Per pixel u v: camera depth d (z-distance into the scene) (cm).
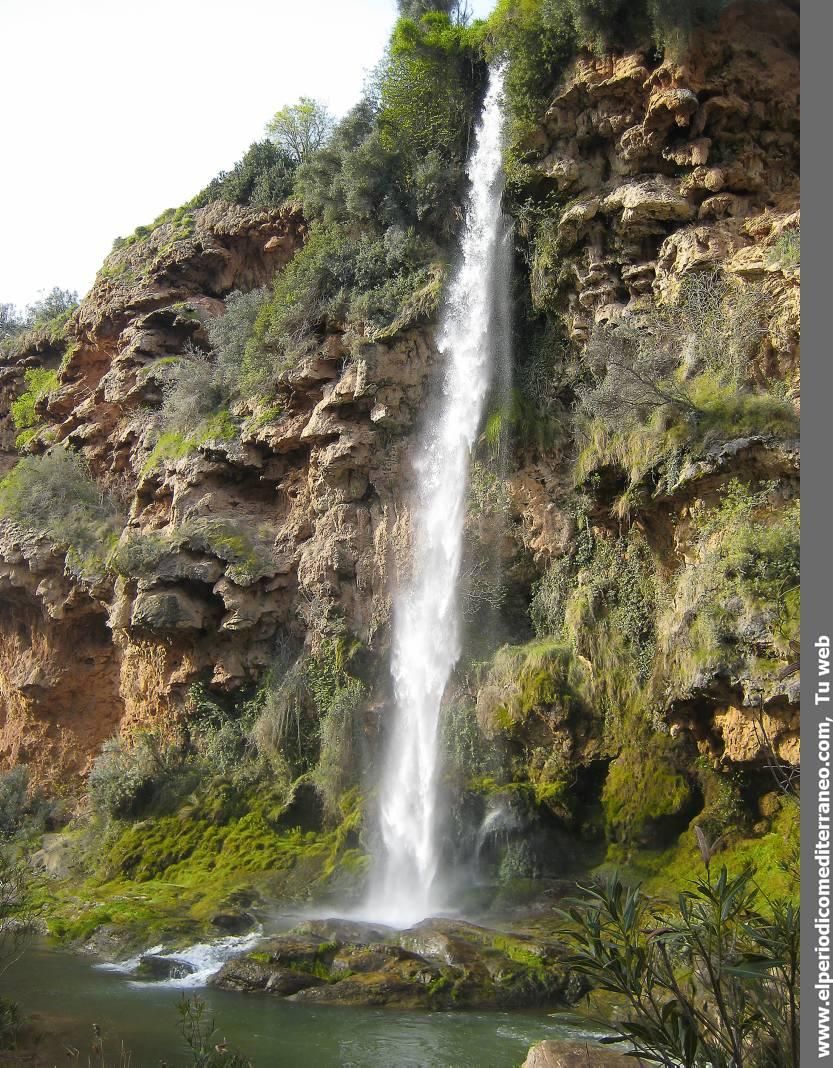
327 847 1814
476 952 1242
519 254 2008
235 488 2323
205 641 2209
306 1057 980
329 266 2191
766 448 1419
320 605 2073
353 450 2061
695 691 1393
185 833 1944
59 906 1719
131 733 2325
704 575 1416
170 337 2778
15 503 2742
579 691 1677
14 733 2703
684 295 1673
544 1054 714
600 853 1591
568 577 1806
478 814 1694
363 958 1249
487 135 2062
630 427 1603
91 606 2539
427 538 1988
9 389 3406
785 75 1762
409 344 2042
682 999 487
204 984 1256
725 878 495
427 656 1922
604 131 1862
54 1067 911
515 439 1944
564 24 1878
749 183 1738
